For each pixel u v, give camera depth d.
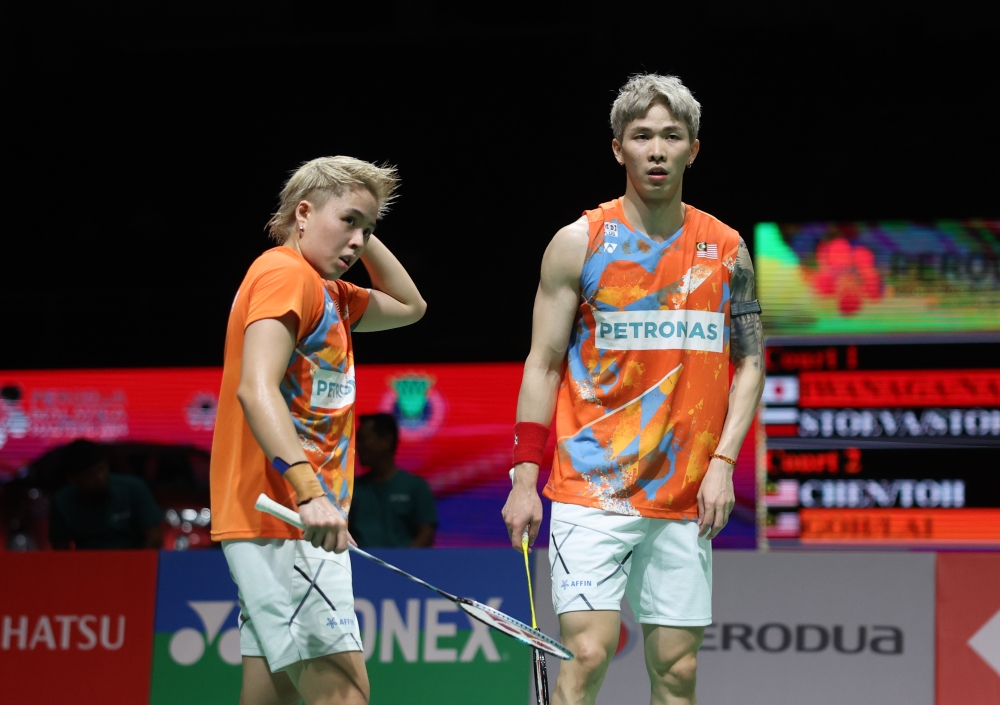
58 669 9.36
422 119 19.70
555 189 19.39
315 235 5.63
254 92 20.06
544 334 6.20
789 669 8.66
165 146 20.39
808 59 17.95
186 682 9.20
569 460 6.09
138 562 9.44
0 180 20.61
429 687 8.97
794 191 17.75
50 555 9.52
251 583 5.36
